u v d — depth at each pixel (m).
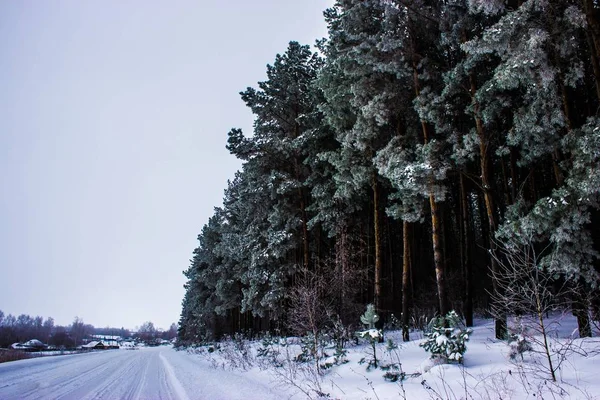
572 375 5.93
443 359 7.87
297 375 10.34
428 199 16.16
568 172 10.30
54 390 10.83
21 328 137.38
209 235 45.06
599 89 9.22
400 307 24.84
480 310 20.52
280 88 24.98
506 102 11.59
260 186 24.69
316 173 22.25
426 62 14.55
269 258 24.66
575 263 8.67
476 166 18.67
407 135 15.73
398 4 14.26
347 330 14.26
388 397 6.79
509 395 5.57
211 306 44.12
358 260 21.39
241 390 9.43
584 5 8.80
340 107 17.66
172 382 12.27
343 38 15.88
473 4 10.30
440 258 13.34
